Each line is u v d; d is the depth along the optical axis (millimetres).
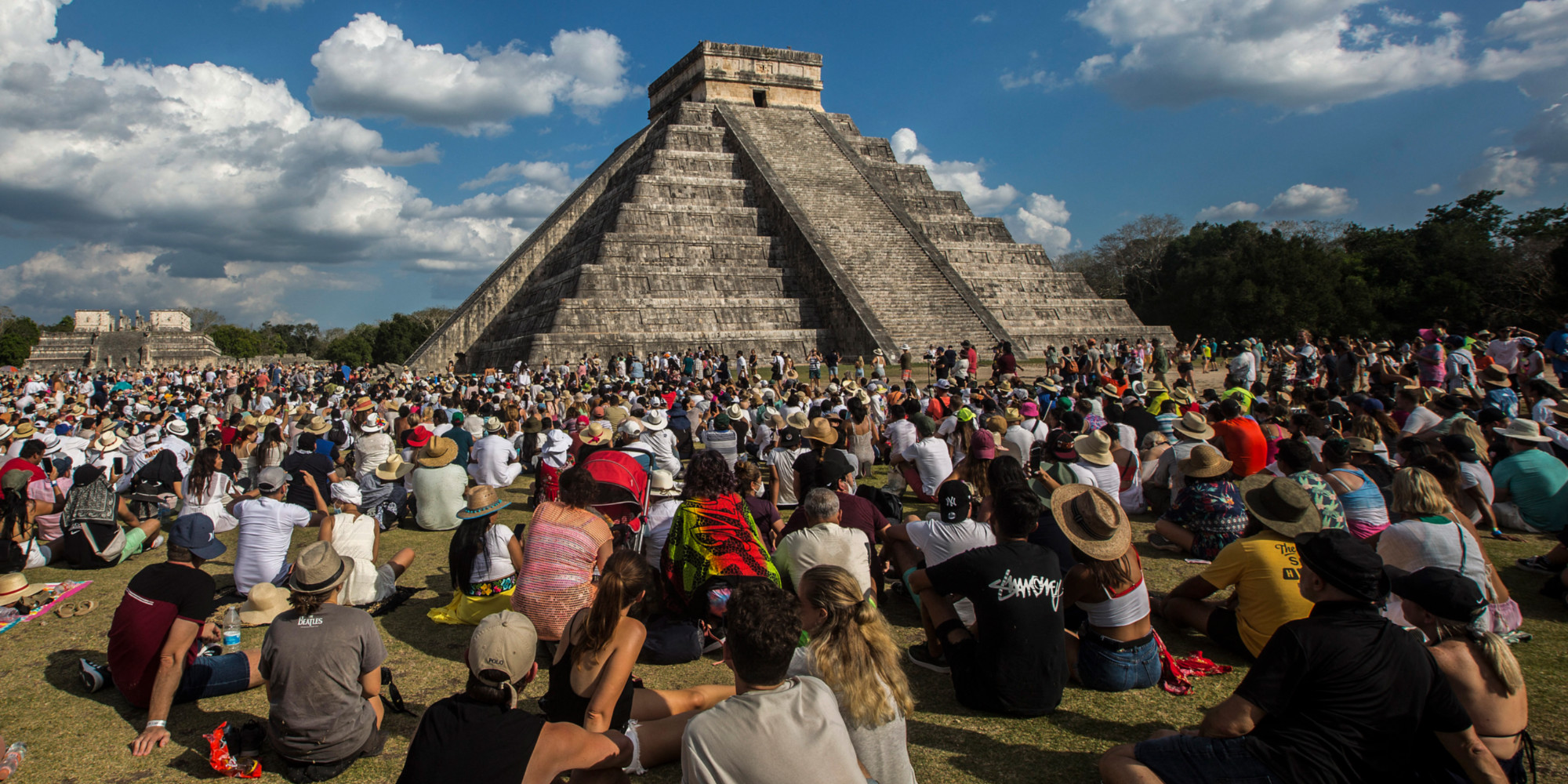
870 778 3895
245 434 12703
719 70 55938
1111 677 5531
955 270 44938
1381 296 58344
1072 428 9891
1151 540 8953
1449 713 3854
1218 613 6207
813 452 8484
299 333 137000
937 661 6125
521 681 3977
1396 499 6074
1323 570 3979
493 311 51125
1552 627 6594
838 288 41000
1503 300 55594
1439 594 4199
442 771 3561
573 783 4254
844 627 4023
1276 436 10195
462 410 16516
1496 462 10180
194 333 86812
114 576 8898
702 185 47406
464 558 7105
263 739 5078
